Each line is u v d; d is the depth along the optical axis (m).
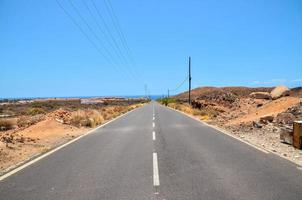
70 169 10.02
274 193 7.12
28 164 10.92
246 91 119.31
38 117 33.69
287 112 21.88
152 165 10.29
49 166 10.54
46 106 90.50
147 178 8.63
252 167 9.73
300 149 12.87
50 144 16.44
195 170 9.46
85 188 7.84
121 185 8.02
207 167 9.84
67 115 30.02
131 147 14.34
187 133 19.47
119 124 27.98
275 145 14.10
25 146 15.22
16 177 9.12
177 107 64.94
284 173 8.93
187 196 7.00
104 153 12.89
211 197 6.90
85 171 9.68
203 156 11.67
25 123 31.09
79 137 18.89
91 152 13.22
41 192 7.59
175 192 7.32
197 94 196.00
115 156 12.12
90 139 17.80
